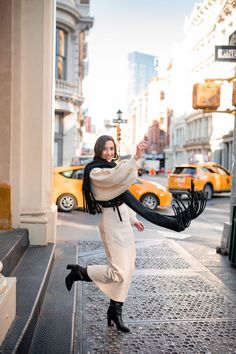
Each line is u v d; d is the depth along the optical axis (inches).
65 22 935.0
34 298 143.7
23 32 224.7
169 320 156.4
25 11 224.5
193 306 171.8
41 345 125.9
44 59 227.3
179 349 132.8
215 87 254.2
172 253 268.4
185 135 2032.5
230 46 250.7
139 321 154.6
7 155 222.5
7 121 221.8
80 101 1006.4
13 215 225.6
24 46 225.3
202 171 734.5
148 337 141.0
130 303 173.6
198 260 255.1
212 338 141.6
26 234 219.8
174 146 2325.3
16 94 223.8
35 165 227.8
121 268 135.0
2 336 109.0
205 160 1429.6
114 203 134.7
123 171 127.3
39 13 225.5
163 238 327.3
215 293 189.2
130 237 138.0
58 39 943.0
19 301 140.4
